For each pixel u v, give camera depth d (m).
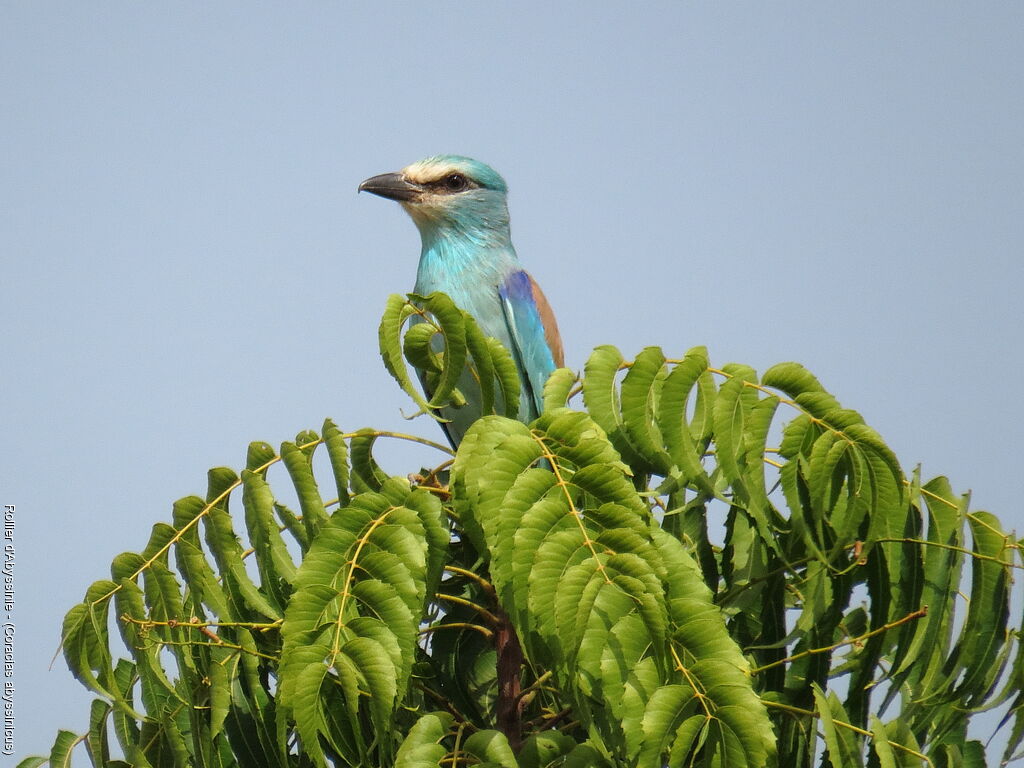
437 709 8.09
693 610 5.61
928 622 7.21
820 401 6.98
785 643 7.08
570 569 5.46
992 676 7.25
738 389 6.97
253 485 7.00
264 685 7.70
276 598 7.15
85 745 7.69
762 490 6.93
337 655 5.70
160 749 7.65
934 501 7.29
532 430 6.25
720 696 5.38
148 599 7.10
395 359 7.20
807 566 7.37
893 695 7.32
